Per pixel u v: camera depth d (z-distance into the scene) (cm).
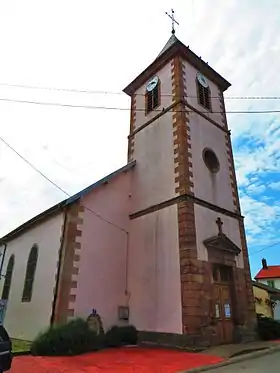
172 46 1602
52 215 1327
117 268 1280
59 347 927
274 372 721
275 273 4191
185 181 1244
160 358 870
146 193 1402
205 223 1238
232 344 1100
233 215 1409
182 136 1348
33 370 723
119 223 1364
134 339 1150
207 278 1135
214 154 1482
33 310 1230
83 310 1107
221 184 1430
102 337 1073
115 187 1413
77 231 1195
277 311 2588
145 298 1202
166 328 1084
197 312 1039
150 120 1579
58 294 1096
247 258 1377
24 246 1537
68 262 1136
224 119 1695
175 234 1184
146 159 1495
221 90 1814
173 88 1524
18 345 1083
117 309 1216
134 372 716
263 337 1282
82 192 1261
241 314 1211
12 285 1521
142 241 1312
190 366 776
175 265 1140
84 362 816
